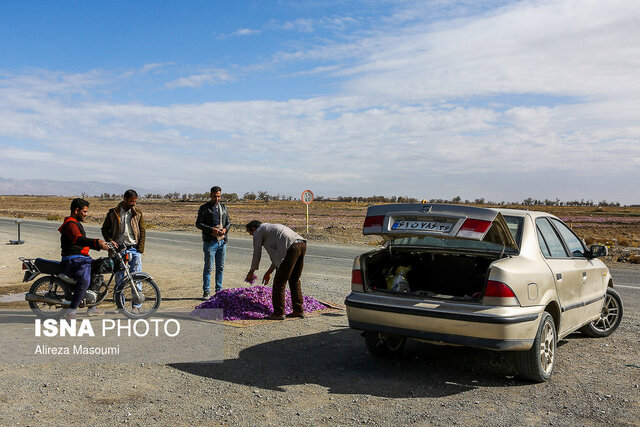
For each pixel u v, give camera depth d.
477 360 6.02
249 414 4.30
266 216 65.31
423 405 4.57
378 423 4.15
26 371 5.37
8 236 26.17
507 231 5.27
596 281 6.82
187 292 10.46
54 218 49.03
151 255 17.98
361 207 120.75
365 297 5.59
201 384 5.05
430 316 5.09
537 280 5.27
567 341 6.96
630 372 5.55
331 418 4.24
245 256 17.50
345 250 20.03
